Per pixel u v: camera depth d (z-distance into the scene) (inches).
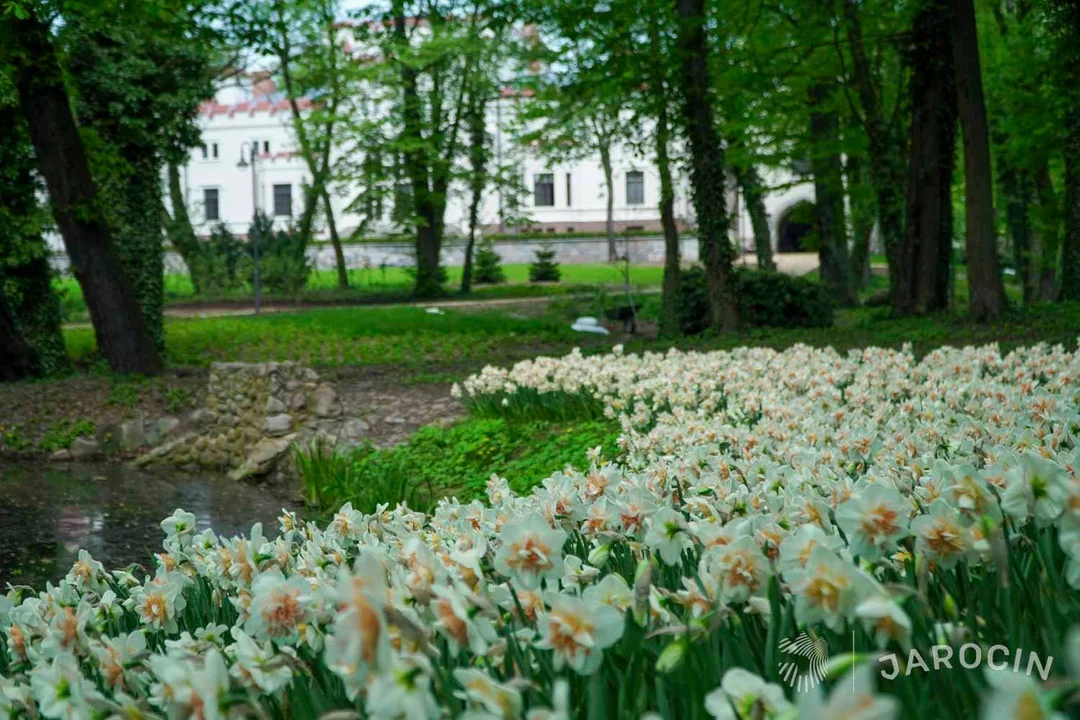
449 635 88.3
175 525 166.1
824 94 1115.9
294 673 99.0
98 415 587.8
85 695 96.3
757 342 738.8
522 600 102.5
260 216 1909.4
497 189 1731.1
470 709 78.8
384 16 963.3
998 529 93.9
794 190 2199.8
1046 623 87.4
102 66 753.6
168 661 97.5
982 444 193.8
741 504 148.4
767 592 98.4
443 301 1539.1
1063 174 1221.1
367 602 72.1
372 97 1673.2
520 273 2202.3
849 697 54.1
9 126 730.2
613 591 96.9
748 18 906.7
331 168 1731.1
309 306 1529.3
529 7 831.1
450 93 1685.5
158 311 838.5
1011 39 1037.8
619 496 146.5
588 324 1058.1
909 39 859.4
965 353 416.2
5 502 434.3
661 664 84.0
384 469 410.9
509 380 517.3
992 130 1234.0
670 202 940.0
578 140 1483.8
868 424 247.3
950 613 92.3
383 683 73.5
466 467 422.6
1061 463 144.9
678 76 848.3
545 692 88.6
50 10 631.8
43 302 778.2
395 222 1640.0
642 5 796.6
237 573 138.9
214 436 542.3
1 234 725.9
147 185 820.0
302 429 530.3
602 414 453.7
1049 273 1437.0
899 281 867.4
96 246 692.1
